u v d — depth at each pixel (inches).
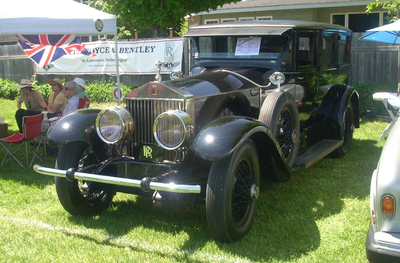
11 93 501.4
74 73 473.7
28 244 129.3
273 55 177.9
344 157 231.8
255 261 118.5
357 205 160.2
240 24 186.1
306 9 564.1
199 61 195.6
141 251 125.0
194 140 121.6
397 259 96.1
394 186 98.0
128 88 424.2
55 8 221.1
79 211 150.1
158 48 409.1
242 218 134.6
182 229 141.7
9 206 163.3
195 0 435.5
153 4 418.9
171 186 116.0
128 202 167.9
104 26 227.0
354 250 124.1
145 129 140.1
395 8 330.6
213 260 118.8
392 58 364.8
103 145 150.9
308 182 189.6
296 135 169.3
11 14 194.7
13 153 236.4
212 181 121.9
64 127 142.5
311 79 197.8
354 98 237.6
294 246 127.6
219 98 146.2
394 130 123.4
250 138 139.5
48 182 194.1
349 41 248.8
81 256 121.4
